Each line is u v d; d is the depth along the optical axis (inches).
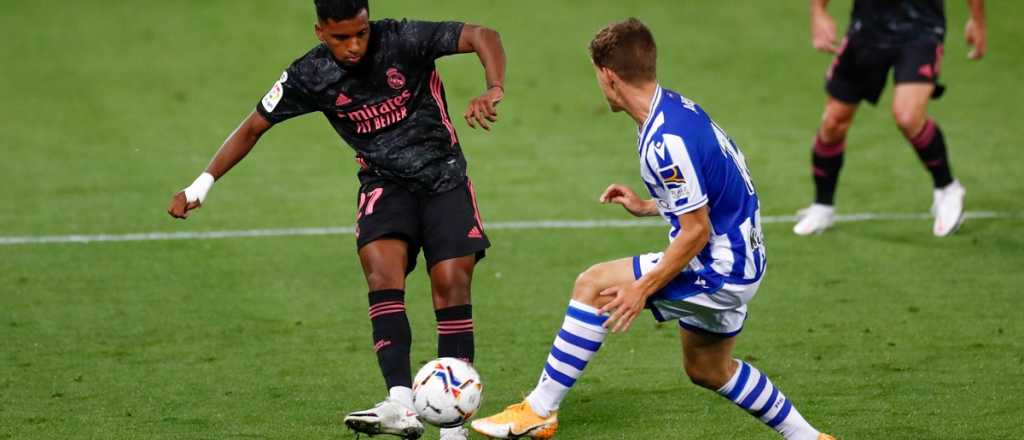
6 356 778.8
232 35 1817.2
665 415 674.2
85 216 1133.7
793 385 719.1
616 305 543.8
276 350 794.2
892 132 1402.6
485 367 762.2
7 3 1967.3
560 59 1715.1
